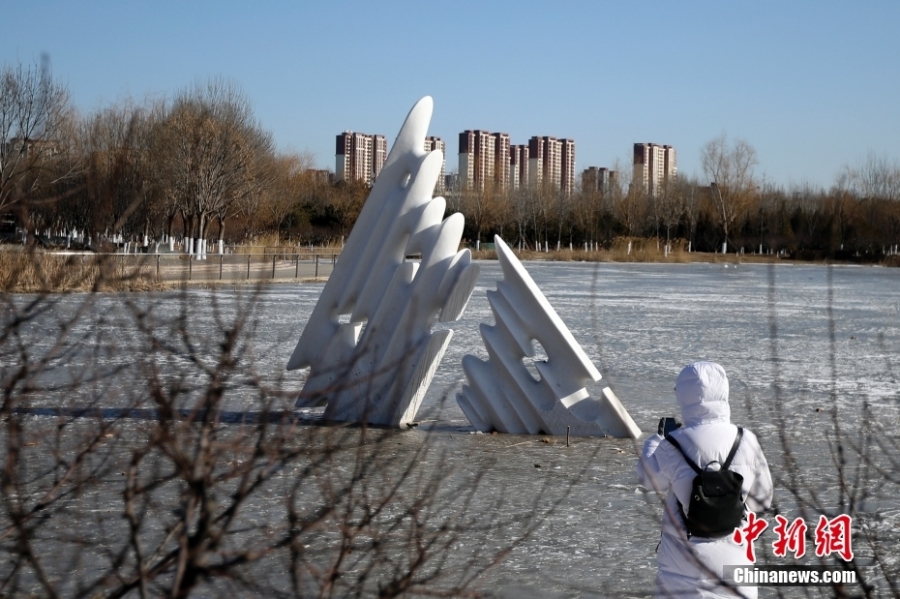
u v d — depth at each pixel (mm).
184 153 34094
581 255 74625
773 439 11273
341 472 8750
